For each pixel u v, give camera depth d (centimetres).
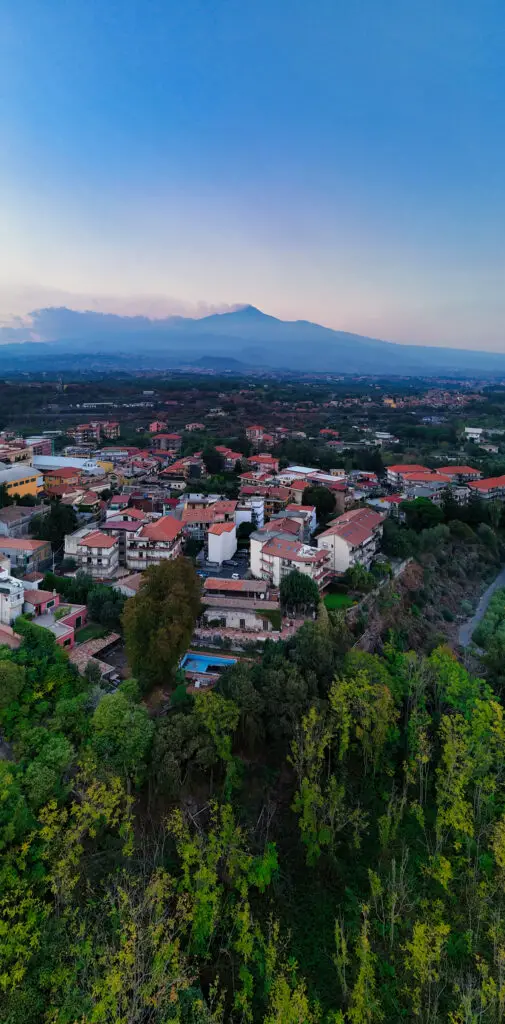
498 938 4456
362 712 6444
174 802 5553
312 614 9012
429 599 11738
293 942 4812
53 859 4294
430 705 7681
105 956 3688
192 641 8200
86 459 19212
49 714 5944
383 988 4428
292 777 6288
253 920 4678
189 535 12319
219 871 5038
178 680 7088
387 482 19200
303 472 17450
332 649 7425
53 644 6850
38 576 8531
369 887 5375
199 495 15000
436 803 6272
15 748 5294
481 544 14638
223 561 11256
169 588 7412
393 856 5581
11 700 5841
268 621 8450
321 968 4628
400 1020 4222
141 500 14088
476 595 12950
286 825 5834
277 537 10450
